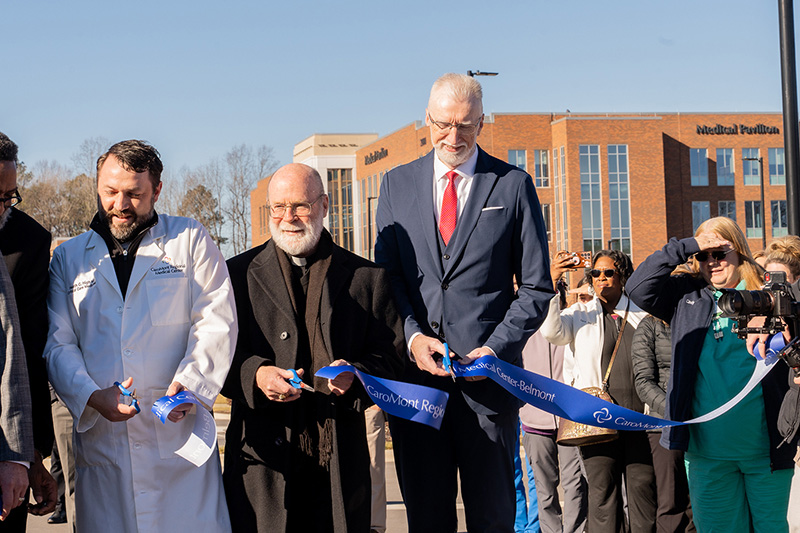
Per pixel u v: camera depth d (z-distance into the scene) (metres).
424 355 4.39
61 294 4.21
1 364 3.63
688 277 5.25
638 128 61.38
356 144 90.75
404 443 4.75
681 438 5.01
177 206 72.81
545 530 7.10
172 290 4.20
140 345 4.12
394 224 4.83
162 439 4.11
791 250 5.36
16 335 3.68
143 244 4.23
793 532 4.62
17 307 3.94
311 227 4.32
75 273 4.20
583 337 6.30
